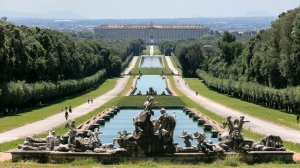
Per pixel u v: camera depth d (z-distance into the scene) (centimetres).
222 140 8781
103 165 7806
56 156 8194
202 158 8275
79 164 7938
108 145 8594
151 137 8262
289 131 14625
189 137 8581
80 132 11769
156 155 8225
